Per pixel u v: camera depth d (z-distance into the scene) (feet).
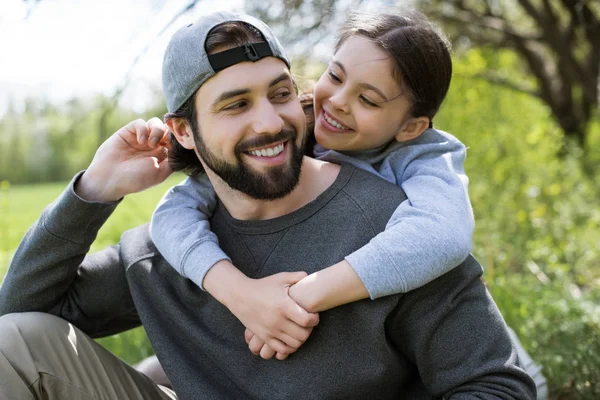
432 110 6.62
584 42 22.49
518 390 5.31
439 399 5.73
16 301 6.50
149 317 6.23
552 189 17.22
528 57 26.32
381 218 5.73
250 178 5.57
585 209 16.93
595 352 8.41
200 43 5.54
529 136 21.85
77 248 6.39
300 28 13.42
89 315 6.78
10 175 66.95
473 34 23.90
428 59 6.40
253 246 5.93
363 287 5.26
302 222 5.83
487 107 23.82
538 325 9.46
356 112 6.37
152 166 6.48
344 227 5.74
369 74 6.27
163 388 6.98
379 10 6.79
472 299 5.55
